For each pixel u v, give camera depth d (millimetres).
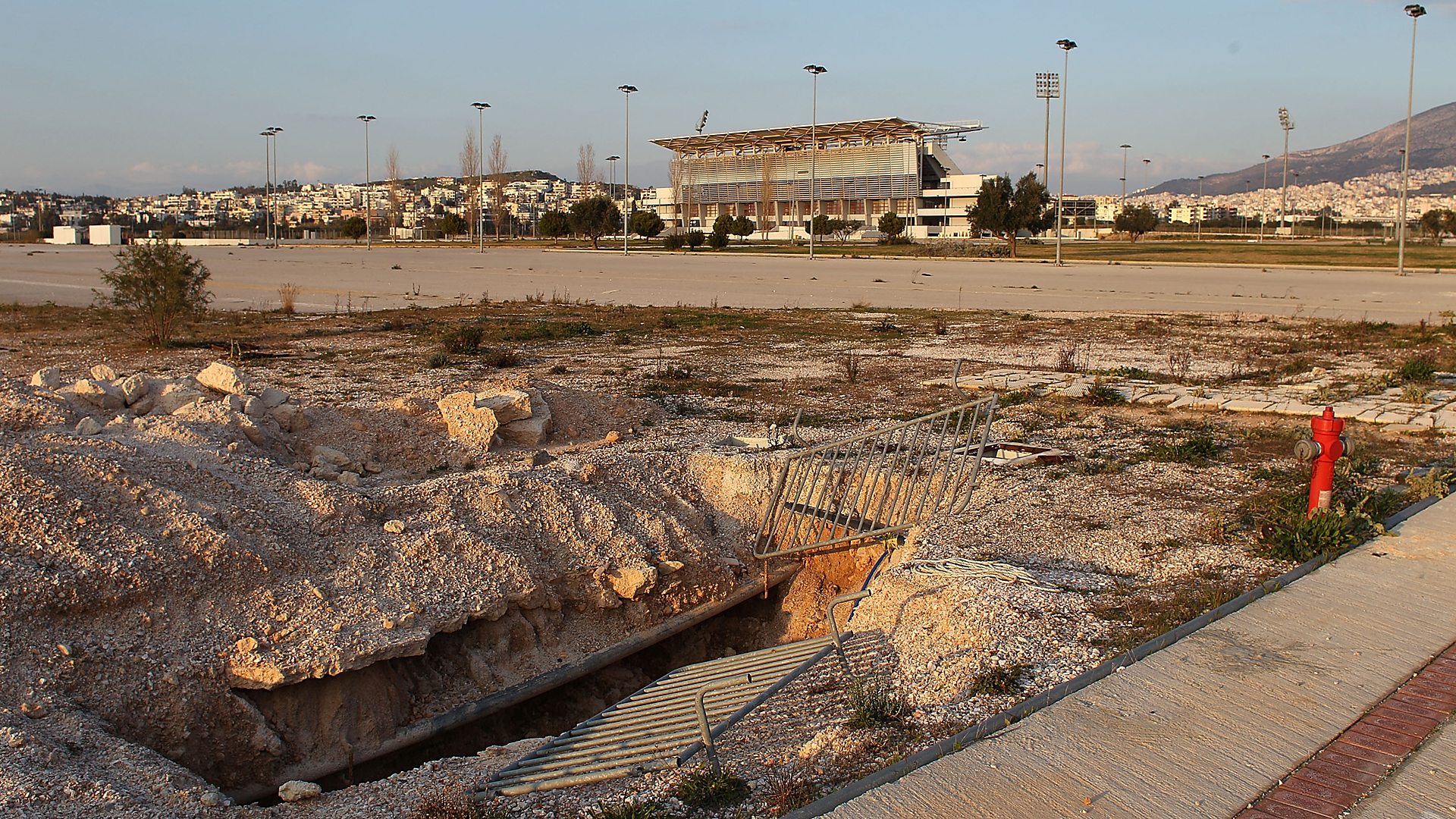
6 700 5004
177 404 10086
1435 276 45219
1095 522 8484
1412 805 4148
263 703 5816
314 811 4707
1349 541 7508
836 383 16688
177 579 6020
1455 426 12180
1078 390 15359
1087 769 4457
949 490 9570
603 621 7613
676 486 9539
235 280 44781
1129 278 44875
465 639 6824
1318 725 4832
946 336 24156
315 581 6508
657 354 20797
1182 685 5273
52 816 4117
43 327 26406
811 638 7824
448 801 4605
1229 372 18062
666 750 5121
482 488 7941
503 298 36375
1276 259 60875
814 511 9062
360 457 10281
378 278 46094
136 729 5348
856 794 4316
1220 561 7410
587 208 91562
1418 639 5824
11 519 5926
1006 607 6418
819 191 124062
